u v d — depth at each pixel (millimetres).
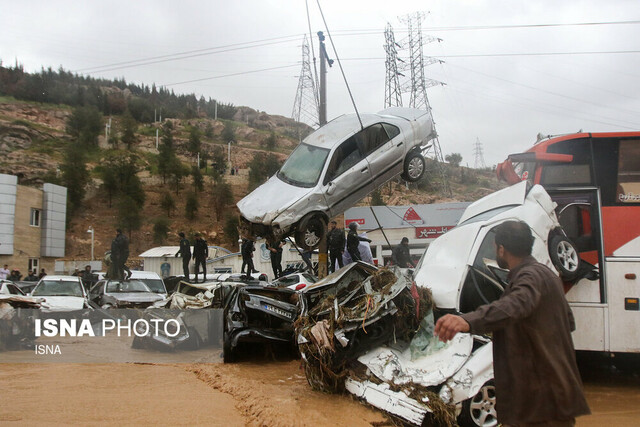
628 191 8195
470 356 5730
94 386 7281
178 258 36438
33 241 39844
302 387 7277
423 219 26766
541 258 7035
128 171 64312
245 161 89688
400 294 6957
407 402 5453
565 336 3092
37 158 68188
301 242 11461
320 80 18312
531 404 2980
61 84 117438
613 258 7953
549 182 8555
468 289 6781
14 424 5184
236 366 9523
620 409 6777
